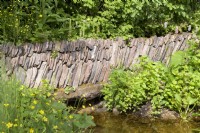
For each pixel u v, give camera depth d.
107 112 5.81
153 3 7.88
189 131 5.42
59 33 6.34
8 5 7.05
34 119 3.82
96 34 7.04
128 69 6.38
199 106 5.93
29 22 6.48
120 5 7.44
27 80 5.40
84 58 5.88
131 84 5.79
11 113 3.78
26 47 5.38
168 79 5.96
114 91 5.80
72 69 5.77
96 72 6.04
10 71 5.20
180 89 5.92
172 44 6.79
